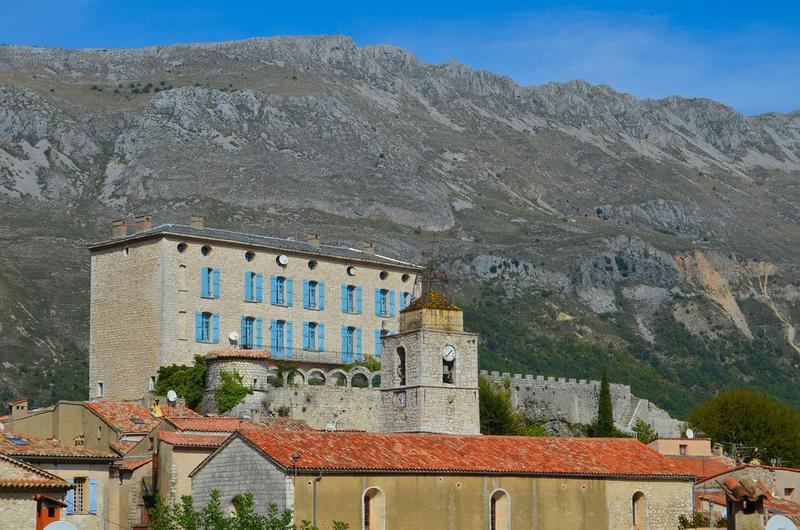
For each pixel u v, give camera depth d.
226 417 109.94
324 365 141.38
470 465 88.56
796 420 170.62
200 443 93.00
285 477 80.38
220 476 84.69
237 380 125.06
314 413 129.00
